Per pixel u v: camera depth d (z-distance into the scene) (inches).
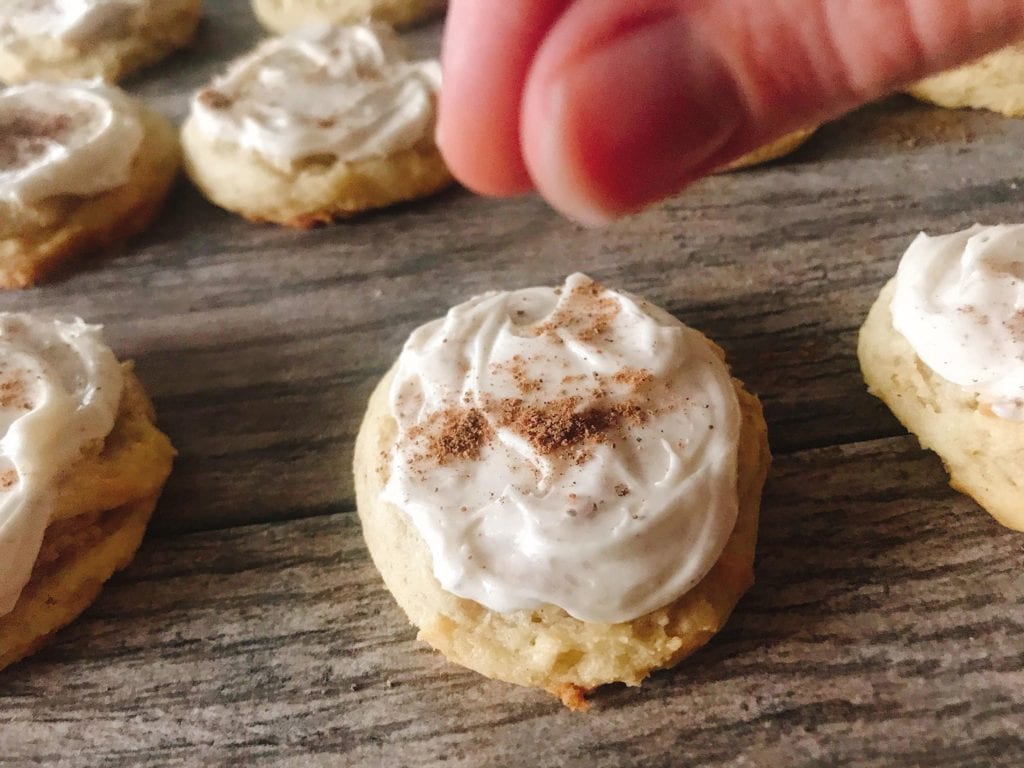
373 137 6.2
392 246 6.2
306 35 6.9
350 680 4.3
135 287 6.1
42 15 7.5
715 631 4.1
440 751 4.1
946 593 4.3
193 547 4.9
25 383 4.9
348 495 5.0
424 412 4.6
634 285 5.7
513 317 5.0
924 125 6.3
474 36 3.1
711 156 2.8
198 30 8.0
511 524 4.1
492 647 4.1
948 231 5.7
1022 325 4.4
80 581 4.6
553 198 2.8
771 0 2.4
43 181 5.9
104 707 4.4
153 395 5.5
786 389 5.1
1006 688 4.0
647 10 2.6
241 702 4.3
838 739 3.9
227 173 6.3
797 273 5.6
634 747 4.0
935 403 4.6
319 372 5.6
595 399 4.4
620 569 4.0
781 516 4.6
